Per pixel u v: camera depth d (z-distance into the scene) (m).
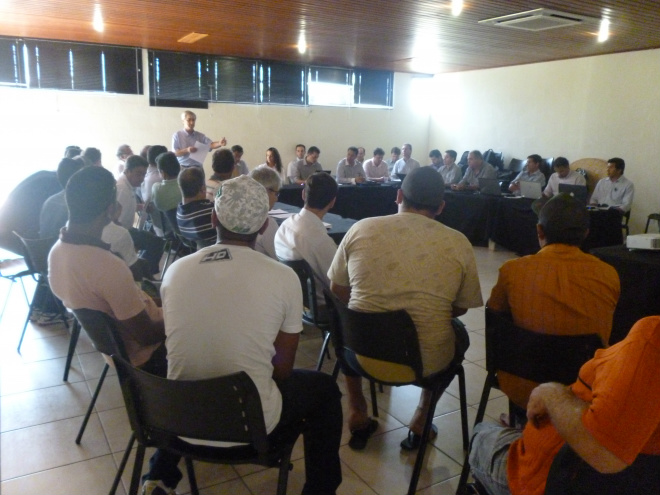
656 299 2.85
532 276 1.68
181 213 3.46
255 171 2.94
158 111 7.53
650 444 0.96
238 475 2.03
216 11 4.71
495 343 1.74
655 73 6.61
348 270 1.95
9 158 6.69
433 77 10.03
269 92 8.37
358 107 9.34
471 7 4.48
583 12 4.64
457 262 1.82
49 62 6.66
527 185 6.30
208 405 1.27
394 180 8.17
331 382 1.66
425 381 1.89
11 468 2.04
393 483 1.99
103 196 1.78
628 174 7.04
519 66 8.34
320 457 1.60
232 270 1.36
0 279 4.57
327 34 5.84
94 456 2.13
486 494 1.50
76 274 1.73
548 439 1.15
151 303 1.93
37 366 2.94
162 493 1.75
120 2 4.42
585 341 1.53
